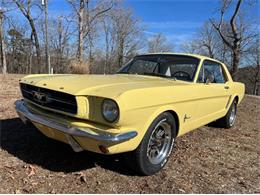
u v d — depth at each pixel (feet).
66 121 11.56
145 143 11.97
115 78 14.26
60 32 140.97
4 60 87.66
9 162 12.76
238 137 20.30
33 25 112.06
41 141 15.57
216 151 16.70
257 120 27.84
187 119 14.76
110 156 14.20
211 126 22.94
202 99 15.88
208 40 140.56
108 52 154.20
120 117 10.56
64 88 11.54
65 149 14.71
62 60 142.10
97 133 10.72
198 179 12.77
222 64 20.45
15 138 15.81
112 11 126.21
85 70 59.62
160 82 14.19
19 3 105.70
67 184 11.27
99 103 10.96
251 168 14.61
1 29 87.35
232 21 77.71
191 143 17.76
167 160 13.60
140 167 12.16
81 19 91.71
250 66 171.83
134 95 11.09
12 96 28.12
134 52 156.04
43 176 11.75
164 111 12.73
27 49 159.94
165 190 11.48
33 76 14.71
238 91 22.40
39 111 12.74
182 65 16.57
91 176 12.08
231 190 12.01
